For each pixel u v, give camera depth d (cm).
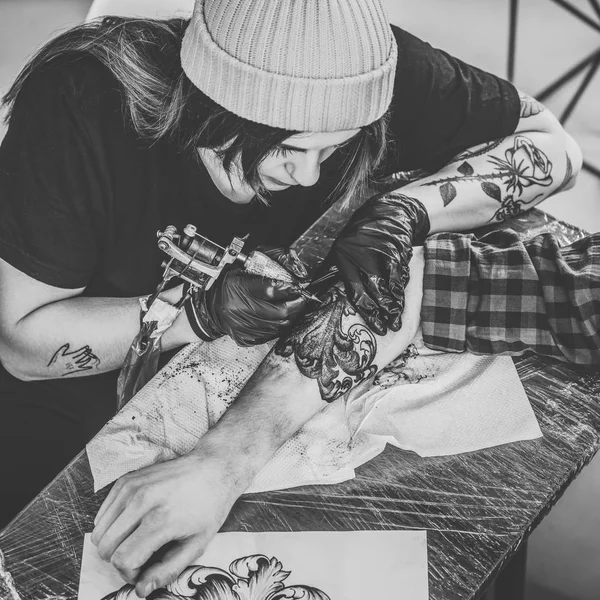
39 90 126
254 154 115
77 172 125
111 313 132
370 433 118
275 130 109
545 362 129
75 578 103
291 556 106
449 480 114
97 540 105
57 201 125
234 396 121
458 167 146
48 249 126
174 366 124
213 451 112
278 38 100
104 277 140
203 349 126
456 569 105
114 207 131
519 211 150
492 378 126
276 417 116
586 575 179
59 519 108
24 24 290
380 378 125
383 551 107
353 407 121
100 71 127
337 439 117
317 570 105
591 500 192
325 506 111
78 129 125
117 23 132
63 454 139
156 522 104
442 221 140
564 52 291
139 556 102
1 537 107
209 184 132
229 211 137
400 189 142
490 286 130
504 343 128
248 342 123
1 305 130
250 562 105
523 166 149
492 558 106
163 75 127
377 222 130
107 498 108
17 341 131
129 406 119
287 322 122
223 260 118
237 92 105
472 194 143
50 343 130
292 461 115
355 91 103
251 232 143
